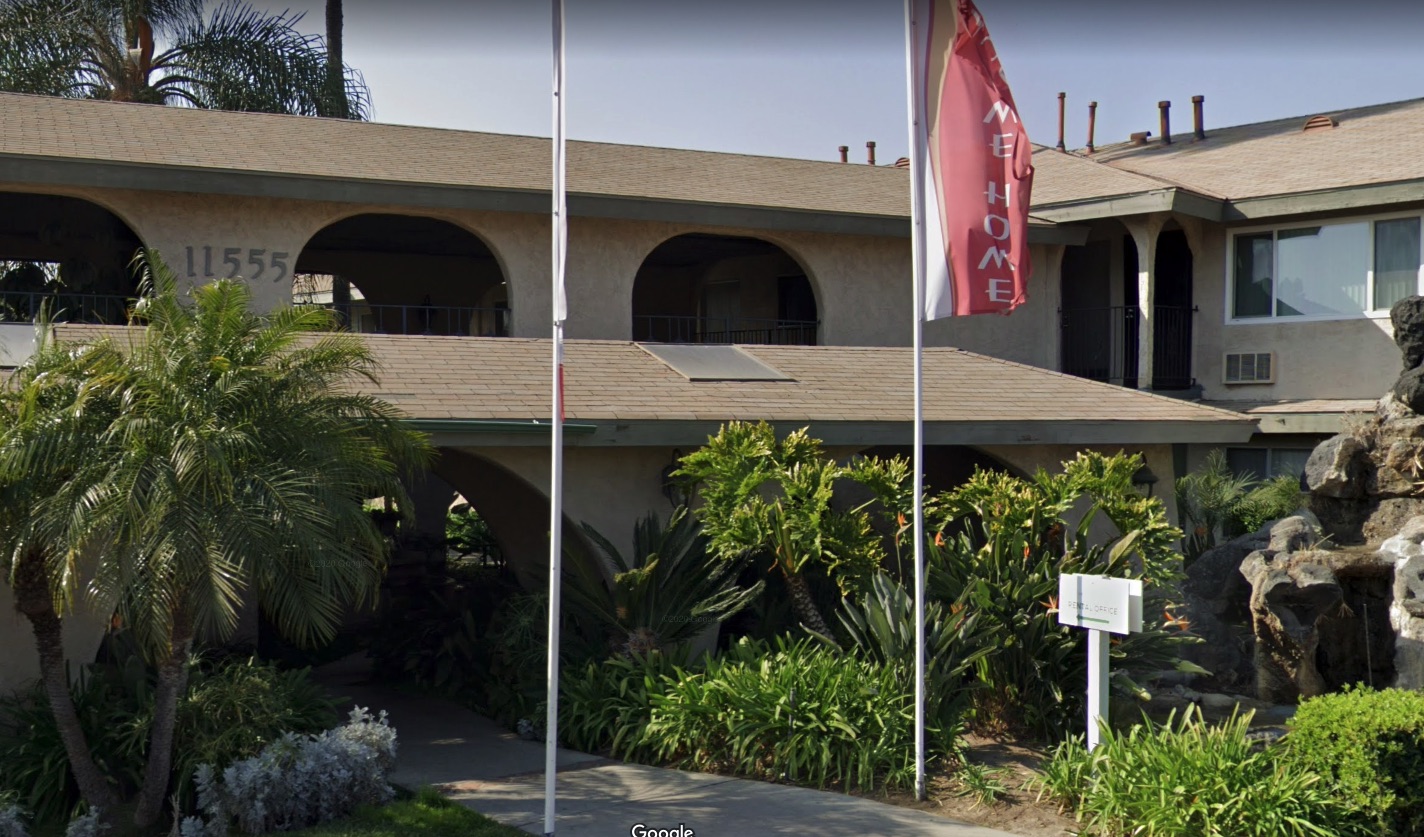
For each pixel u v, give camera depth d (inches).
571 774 398.9
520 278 693.3
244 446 319.9
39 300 770.8
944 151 366.6
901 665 408.8
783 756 386.6
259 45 1123.3
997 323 823.1
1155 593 496.1
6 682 394.6
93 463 314.8
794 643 467.5
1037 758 400.2
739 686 407.2
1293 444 782.5
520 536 570.3
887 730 382.9
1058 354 841.5
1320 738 331.6
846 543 437.1
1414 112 890.1
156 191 610.5
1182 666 425.4
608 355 573.3
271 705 382.3
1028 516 441.7
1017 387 610.2
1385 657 491.8
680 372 553.9
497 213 687.1
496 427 456.1
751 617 546.0
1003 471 653.9
